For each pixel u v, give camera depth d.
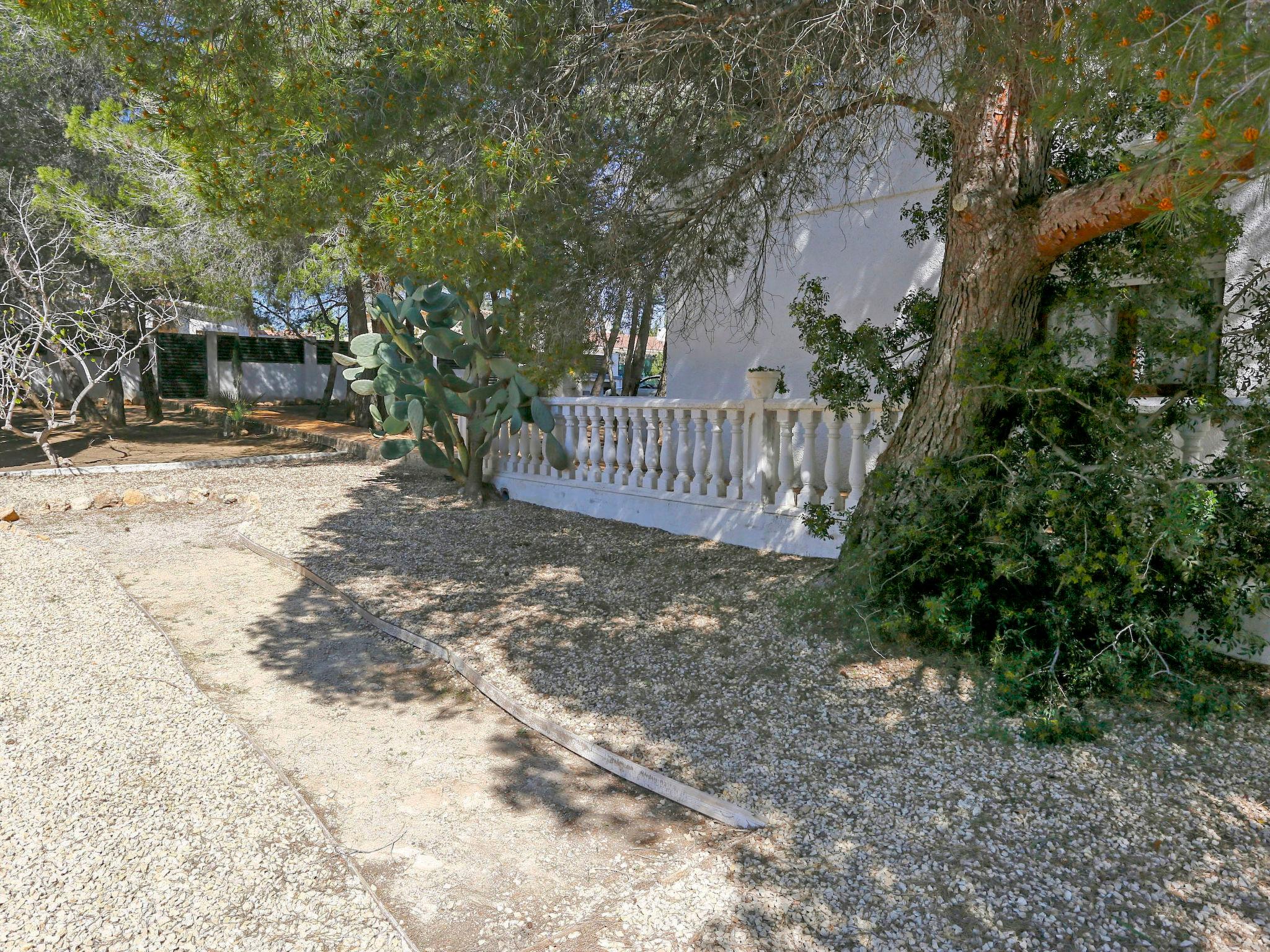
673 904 2.68
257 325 21.75
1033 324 4.45
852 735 3.78
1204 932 2.44
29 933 2.48
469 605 6.00
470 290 6.81
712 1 5.20
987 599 4.08
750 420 6.89
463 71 4.70
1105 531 3.69
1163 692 3.91
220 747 3.77
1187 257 4.06
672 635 5.21
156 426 17.81
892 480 4.53
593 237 6.10
